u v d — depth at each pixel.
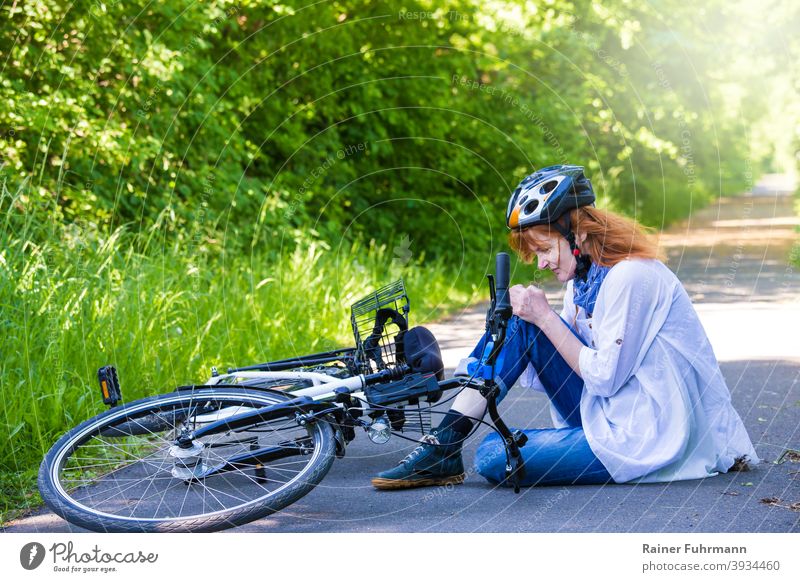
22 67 6.90
